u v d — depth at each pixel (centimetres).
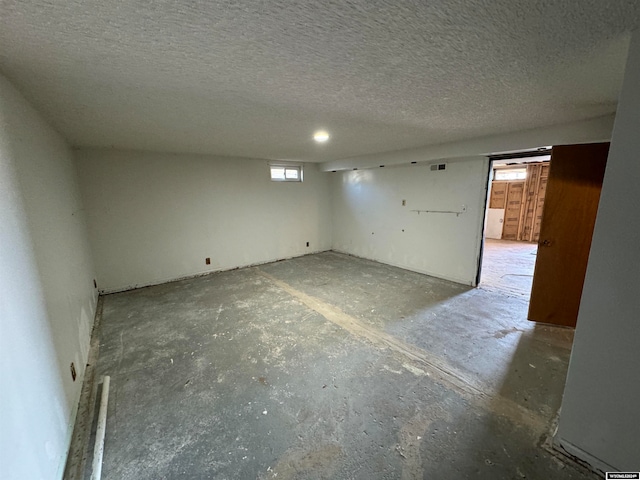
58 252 196
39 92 160
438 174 427
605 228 122
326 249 653
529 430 160
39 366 130
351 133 295
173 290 398
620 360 124
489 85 162
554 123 256
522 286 401
